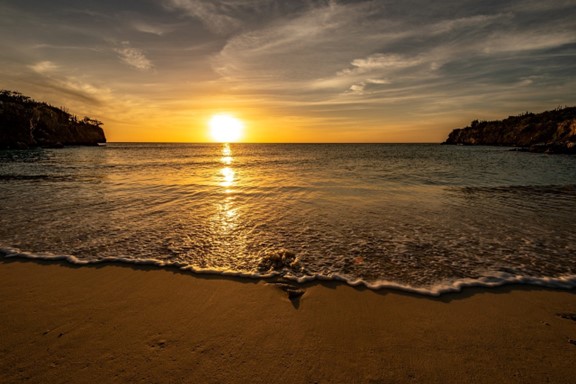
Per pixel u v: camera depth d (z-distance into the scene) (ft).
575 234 23.07
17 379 8.65
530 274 15.98
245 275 15.81
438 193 41.60
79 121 438.81
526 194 41.04
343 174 68.44
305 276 15.69
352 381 8.71
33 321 11.52
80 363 9.34
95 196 38.52
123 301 13.12
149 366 9.25
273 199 37.40
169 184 50.57
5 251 18.74
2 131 210.18
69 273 15.81
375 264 17.30
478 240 21.59
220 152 238.89
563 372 9.07
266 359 9.62
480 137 467.93
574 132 247.70
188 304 12.94
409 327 11.36
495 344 10.37
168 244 20.54
